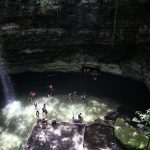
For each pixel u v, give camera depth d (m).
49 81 41.91
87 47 41.75
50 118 35.53
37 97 39.25
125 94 38.94
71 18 39.41
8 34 39.31
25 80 42.25
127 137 29.22
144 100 37.66
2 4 37.09
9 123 35.34
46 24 39.62
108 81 41.44
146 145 28.22
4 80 41.84
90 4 38.22
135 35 39.81
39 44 40.91
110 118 34.16
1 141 32.94
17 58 41.84
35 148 28.61
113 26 39.31
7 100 39.09
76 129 30.88
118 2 37.47
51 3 38.09
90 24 39.69
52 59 42.69
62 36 40.47
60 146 28.83
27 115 36.47
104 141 29.52
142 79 40.19
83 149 28.56
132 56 41.25
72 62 43.00
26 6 37.78
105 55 41.97
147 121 25.48
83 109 36.91
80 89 40.22
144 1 37.53
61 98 38.94
